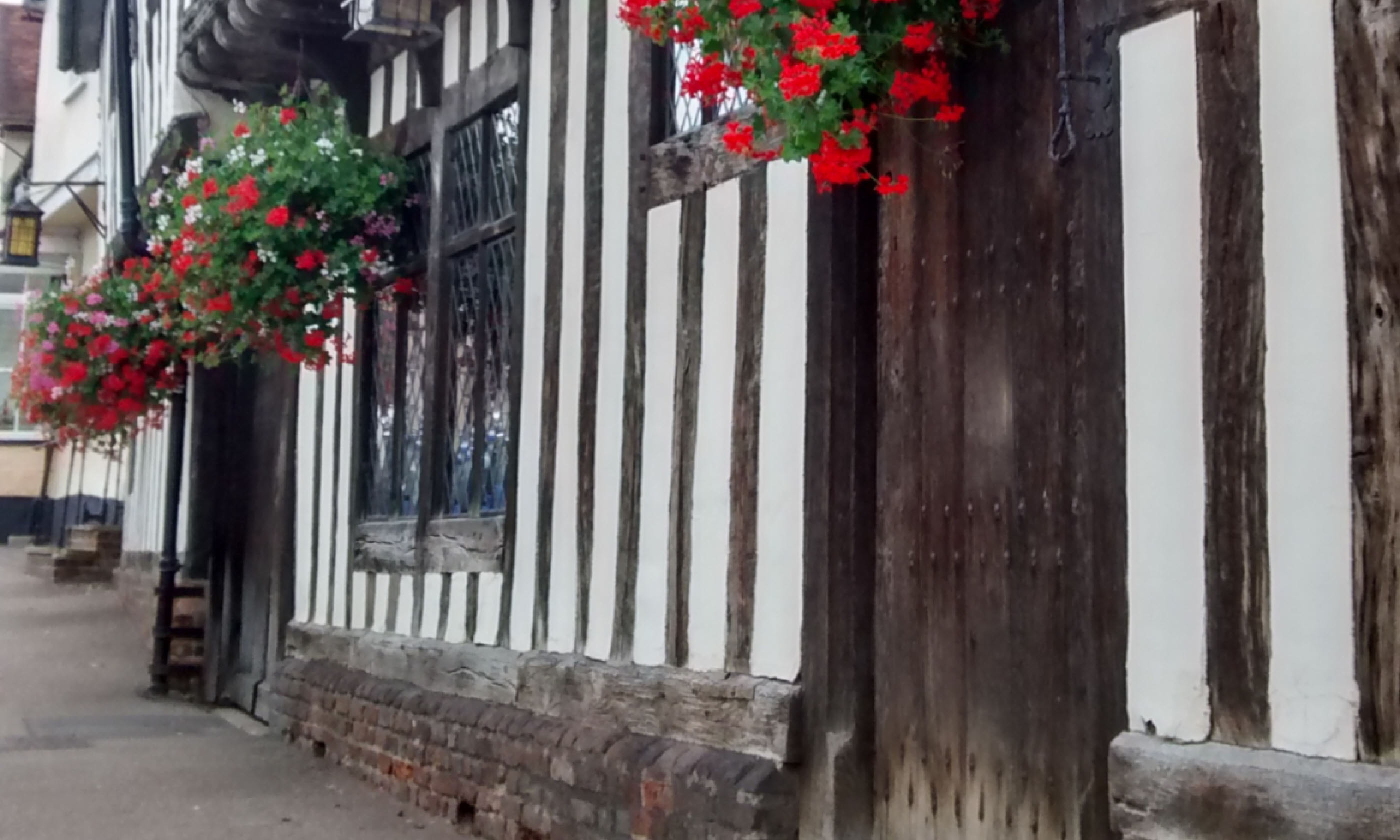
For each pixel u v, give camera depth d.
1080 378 3.28
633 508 4.89
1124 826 2.97
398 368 7.07
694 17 3.39
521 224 5.80
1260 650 2.76
